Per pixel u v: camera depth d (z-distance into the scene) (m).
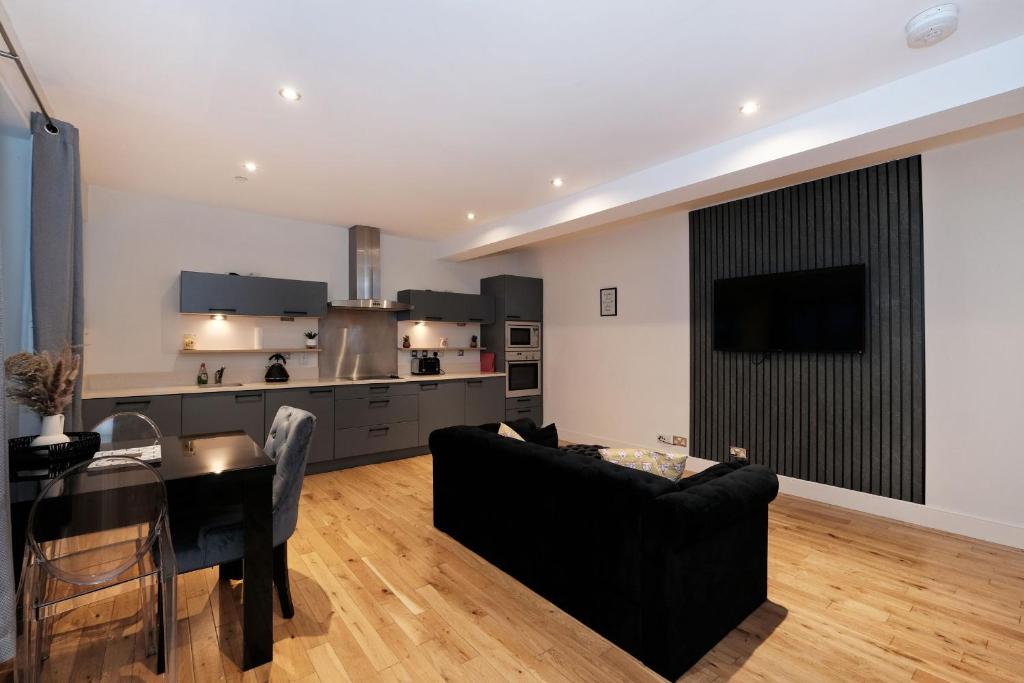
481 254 5.78
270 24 1.91
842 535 3.14
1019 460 2.94
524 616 2.24
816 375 3.82
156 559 1.59
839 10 1.83
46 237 2.20
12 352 2.24
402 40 2.02
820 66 2.21
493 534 2.73
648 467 2.35
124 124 2.79
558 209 4.30
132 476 1.51
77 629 2.08
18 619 1.43
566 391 6.16
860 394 3.58
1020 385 2.94
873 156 3.37
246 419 4.21
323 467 4.68
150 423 2.57
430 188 3.99
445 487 3.15
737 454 4.33
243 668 1.86
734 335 4.27
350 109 2.63
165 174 3.64
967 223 3.12
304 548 2.96
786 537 3.11
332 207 4.54
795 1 1.79
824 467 3.77
